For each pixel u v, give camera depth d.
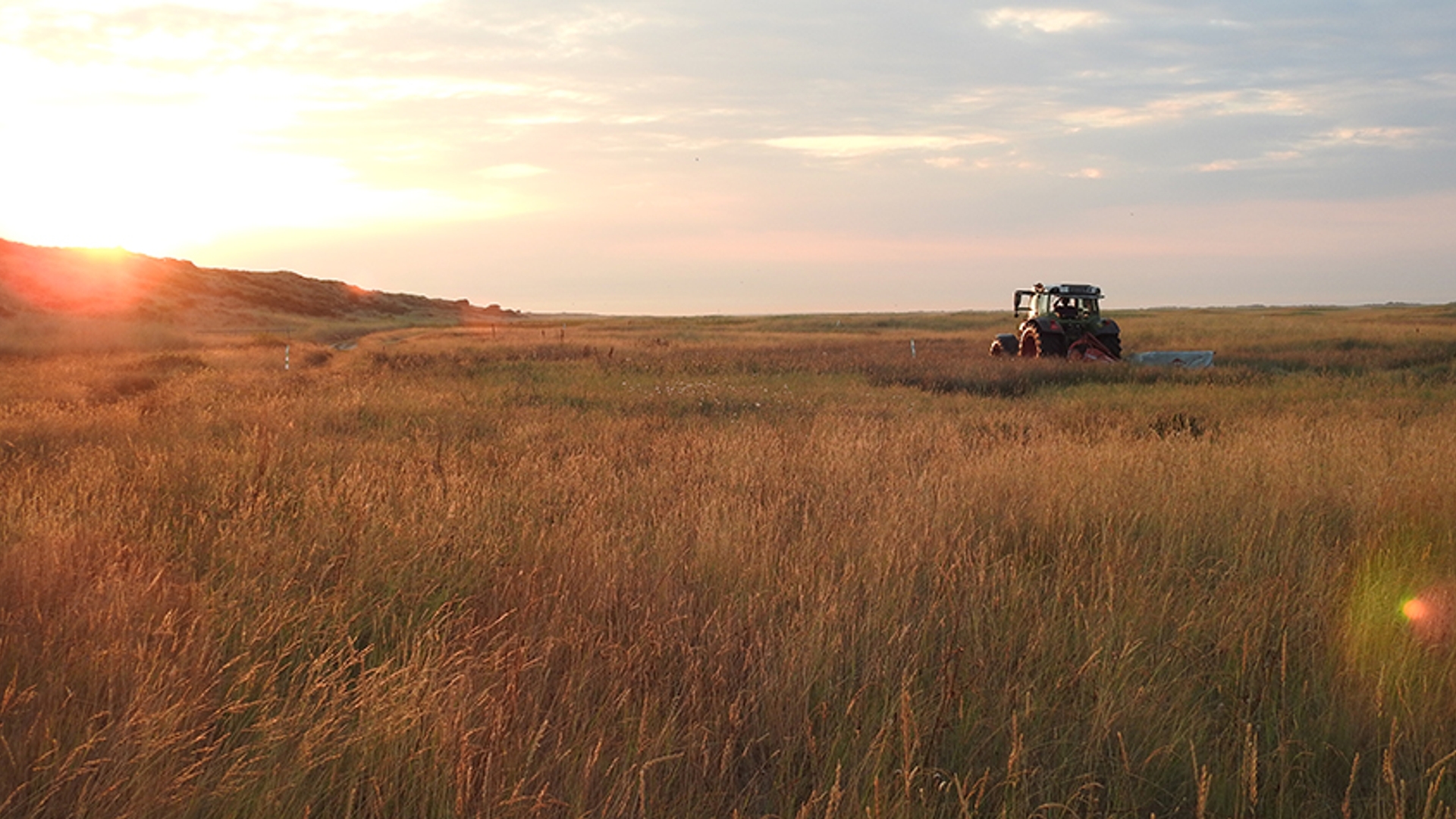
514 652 3.82
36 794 2.84
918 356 27.06
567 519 6.12
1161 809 3.24
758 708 3.61
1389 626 4.36
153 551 5.11
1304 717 3.71
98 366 24.55
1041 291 28.53
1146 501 6.58
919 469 8.46
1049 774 3.27
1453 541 5.70
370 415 13.10
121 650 3.58
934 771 3.11
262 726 3.17
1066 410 14.62
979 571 4.93
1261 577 5.08
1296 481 7.26
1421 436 9.88
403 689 3.35
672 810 3.01
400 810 2.91
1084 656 4.02
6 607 4.20
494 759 3.00
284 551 5.23
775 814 3.12
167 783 2.86
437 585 4.93
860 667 3.96
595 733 3.30
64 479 7.14
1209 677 4.01
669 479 7.89
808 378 20.44
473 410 13.90
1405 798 3.12
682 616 4.32
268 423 11.11
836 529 5.93
